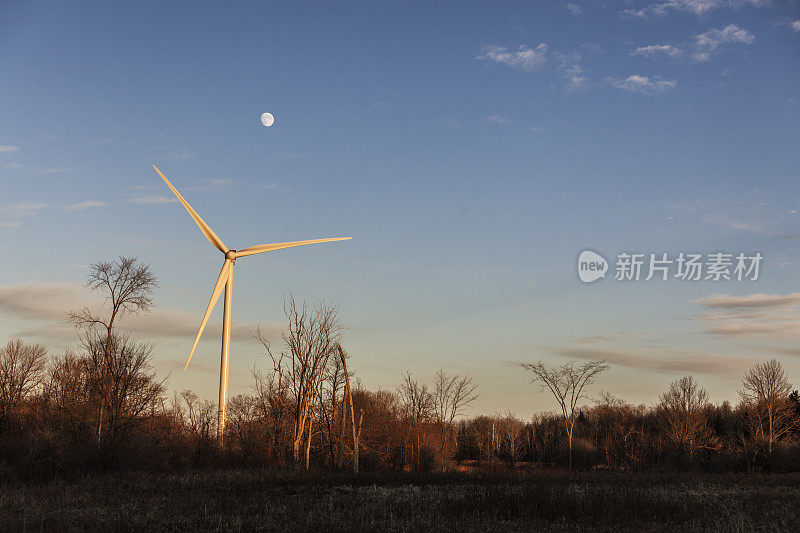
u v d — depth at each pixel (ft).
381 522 67.77
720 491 103.30
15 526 62.34
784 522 70.18
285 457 164.66
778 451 195.42
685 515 73.36
